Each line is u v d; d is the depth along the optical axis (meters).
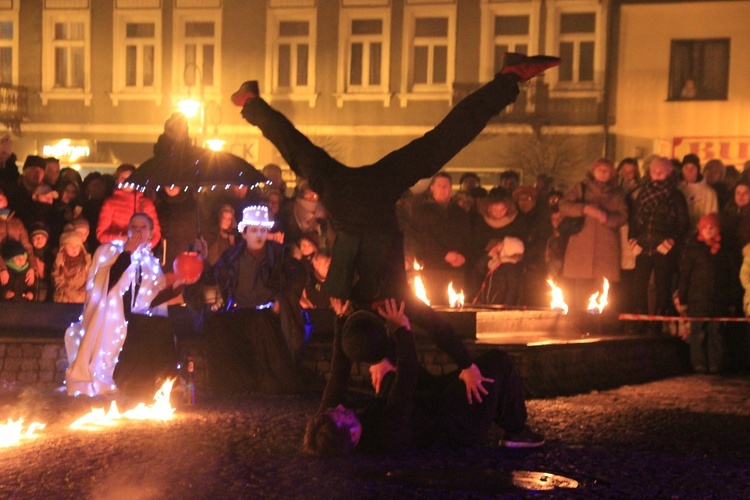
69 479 7.28
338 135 33.38
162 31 33.69
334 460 7.88
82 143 34.06
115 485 7.12
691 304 14.79
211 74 33.59
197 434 8.95
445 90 32.75
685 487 7.31
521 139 31.89
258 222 11.84
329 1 33.19
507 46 32.44
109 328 10.96
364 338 7.76
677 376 14.25
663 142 31.33
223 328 11.78
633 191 15.48
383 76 33.06
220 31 33.53
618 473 7.68
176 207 13.93
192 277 11.15
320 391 11.74
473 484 7.23
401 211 15.54
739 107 30.91
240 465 7.71
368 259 7.71
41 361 12.02
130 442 8.58
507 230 15.52
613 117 31.67
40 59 34.16
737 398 11.95
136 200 13.61
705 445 8.88
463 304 14.65
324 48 33.25
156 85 33.75
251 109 7.86
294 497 6.86
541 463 7.93
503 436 8.50
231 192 14.80
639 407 10.97
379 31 33.09
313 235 14.95
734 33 30.88
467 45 32.59
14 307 12.45
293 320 11.70
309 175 7.72
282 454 8.10
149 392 10.88
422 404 8.18
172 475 7.41
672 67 31.38
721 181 16.55
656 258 15.10
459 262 15.23
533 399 11.32
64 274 13.59
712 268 14.70
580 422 9.88
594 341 12.70
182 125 12.71
